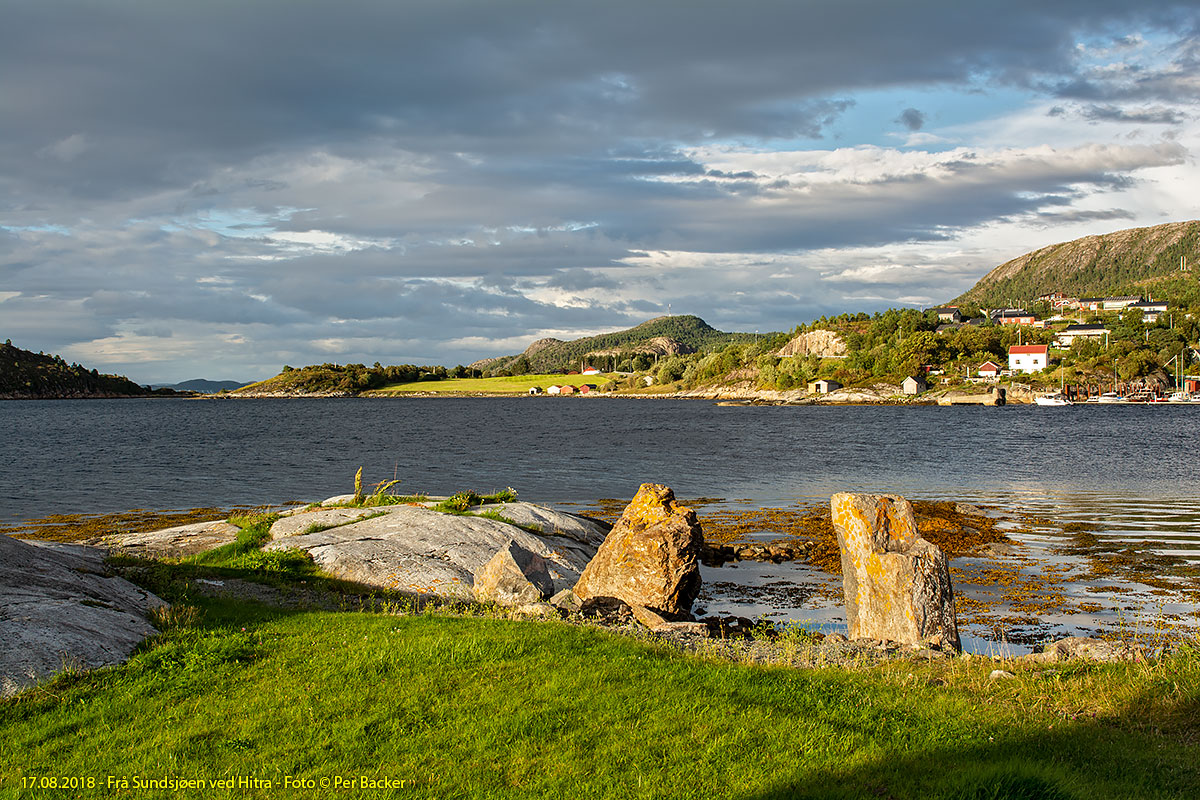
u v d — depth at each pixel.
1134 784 6.52
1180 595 19.91
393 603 16.50
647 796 6.45
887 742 7.48
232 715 8.52
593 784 6.69
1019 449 65.88
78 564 15.25
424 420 124.69
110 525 31.58
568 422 116.81
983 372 189.50
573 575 21.02
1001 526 29.69
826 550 26.14
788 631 14.66
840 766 6.96
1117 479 44.97
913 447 68.88
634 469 52.59
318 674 9.68
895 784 6.57
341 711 8.49
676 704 8.42
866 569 13.25
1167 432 86.50
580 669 9.59
